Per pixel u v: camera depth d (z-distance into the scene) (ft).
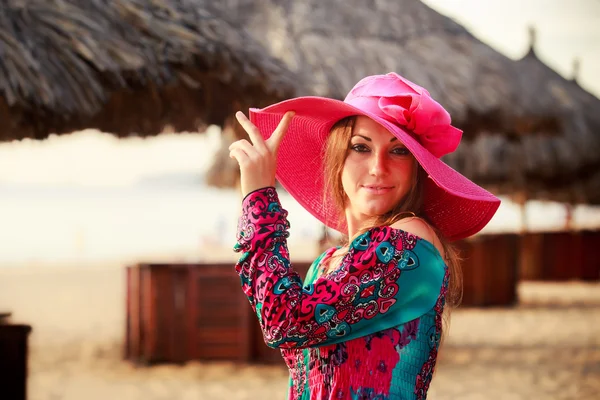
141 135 21.17
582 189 56.70
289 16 24.62
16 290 52.49
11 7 15.29
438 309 5.06
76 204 209.77
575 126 46.16
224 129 19.35
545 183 47.19
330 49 23.79
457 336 32.17
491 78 27.37
